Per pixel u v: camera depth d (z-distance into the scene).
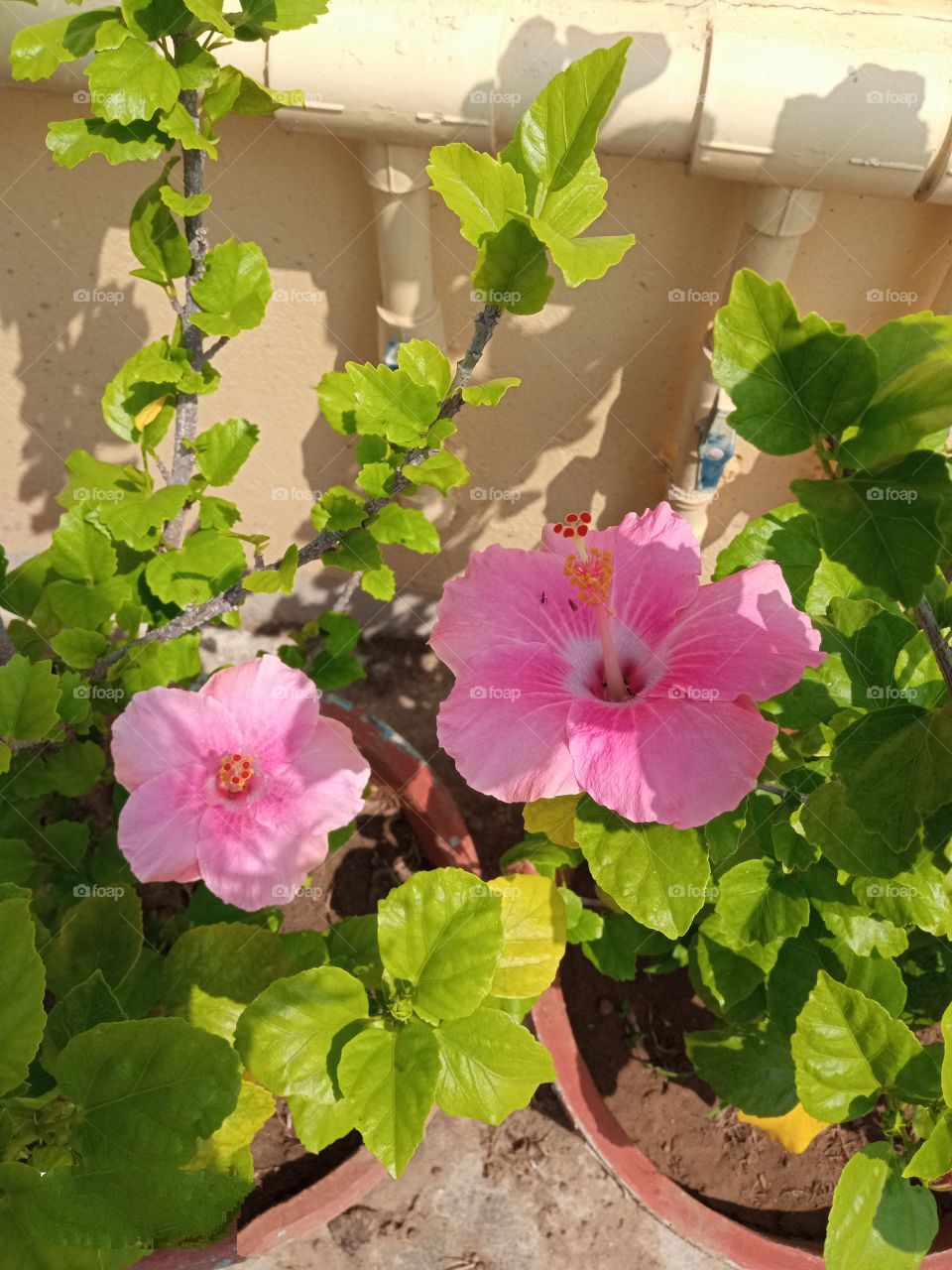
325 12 0.41
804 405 0.32
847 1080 0.39
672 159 0.49
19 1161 0.35
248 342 0.64
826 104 0.46
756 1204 0.57
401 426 0.36
